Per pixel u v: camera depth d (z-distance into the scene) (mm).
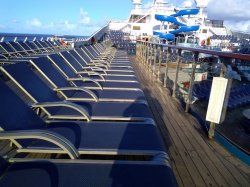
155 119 4043
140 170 1734
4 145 2857
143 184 1583
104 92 4031
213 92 3201
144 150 2039
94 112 2998
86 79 4293
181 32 20453
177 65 5223
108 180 1614
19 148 1948
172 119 4066
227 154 2945
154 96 5512
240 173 2547
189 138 3346
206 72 4547
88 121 2689
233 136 3656
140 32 25422
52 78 3676
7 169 1713
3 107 2004
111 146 2094
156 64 7809
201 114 4332
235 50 19984
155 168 1766
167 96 5535
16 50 9953
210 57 4230
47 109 2816
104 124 2609
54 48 13875
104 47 14789
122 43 21531
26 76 2906
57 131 2379
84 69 5863
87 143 2131
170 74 6160
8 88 2254
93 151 1996
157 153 1996
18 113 2152
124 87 4395
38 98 2818
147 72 9094
